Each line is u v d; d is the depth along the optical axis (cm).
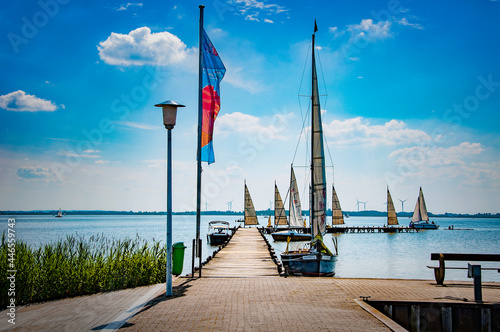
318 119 2755
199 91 1766
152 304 1007
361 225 16612
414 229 11094
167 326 811
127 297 1122
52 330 812
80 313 949
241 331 777
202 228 12325
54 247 1430
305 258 2298
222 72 1814
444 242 7138
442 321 1034
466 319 1034
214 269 1903
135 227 12512
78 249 1432
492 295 1144
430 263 3612
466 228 14562
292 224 7325
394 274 2922
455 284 1321
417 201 10956
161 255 1479
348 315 891
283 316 882
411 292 1166
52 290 1190
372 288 1227
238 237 4978
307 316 882
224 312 919
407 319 1036
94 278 1277
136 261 1399
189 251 4547
